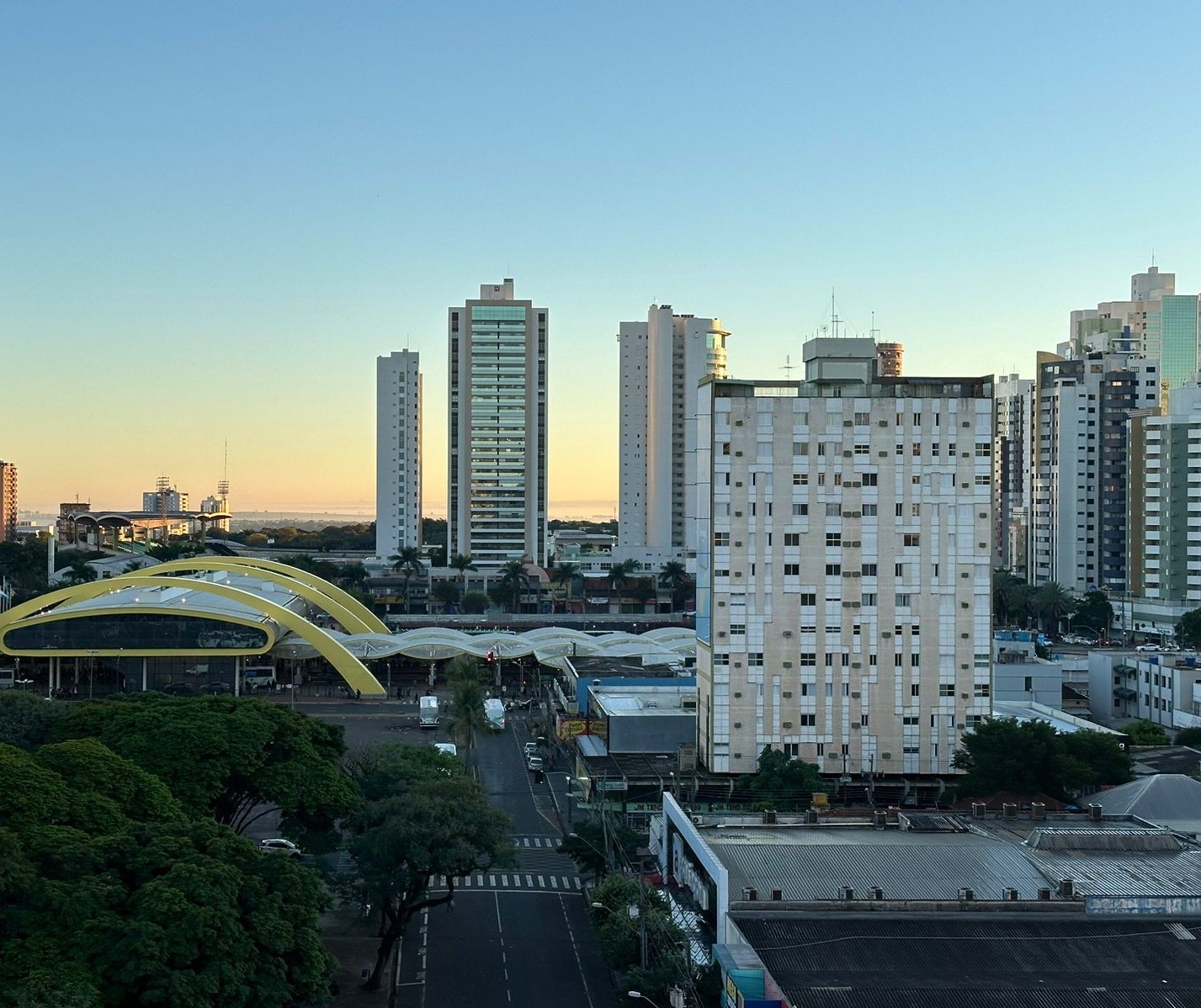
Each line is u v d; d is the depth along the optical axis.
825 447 159.12
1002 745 137.62
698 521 167.88
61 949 79.56
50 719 132.38
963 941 86.62
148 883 85.06
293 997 86.44
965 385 161.75
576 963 108.94
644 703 185.38
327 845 118.75
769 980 80.56
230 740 119.69
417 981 104.38
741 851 102.88
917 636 159.75
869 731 159.38
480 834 108.69
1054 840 104.12
